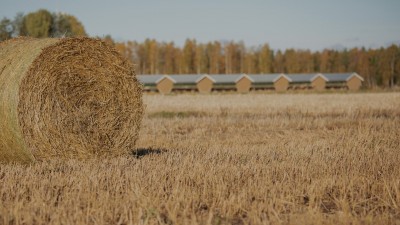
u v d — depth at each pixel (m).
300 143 14.30
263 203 7.36
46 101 10.29
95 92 10.98
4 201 7.43
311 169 9.73
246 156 11.82
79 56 10.73
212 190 8.09
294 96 43.66
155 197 7.58
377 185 8.55
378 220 6.62
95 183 8.16
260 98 40.25
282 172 9.58
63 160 10.51
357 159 10.91
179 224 6.49
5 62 10.46
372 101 34.81
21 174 8.94
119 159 10.80
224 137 16.98
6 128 10.21
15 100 9.97
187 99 39.47
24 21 58.69
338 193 8.39
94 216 6.74
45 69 10.25
